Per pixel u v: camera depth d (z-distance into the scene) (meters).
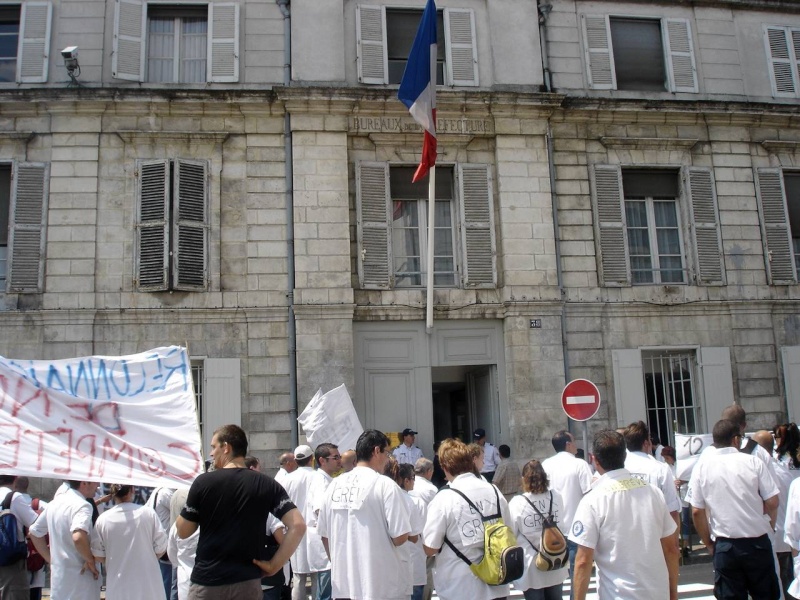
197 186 13.92
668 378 14.94
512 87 15.12
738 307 15.19
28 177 13.65
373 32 15.03
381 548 5.69
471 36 15.38
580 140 15.27
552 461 8.34
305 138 14.23
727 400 14.79
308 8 14.77
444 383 16.55
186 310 13.48
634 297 14.87
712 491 6.46
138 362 6.40
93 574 6.35
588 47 15.78
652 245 15.42
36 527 6.66
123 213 13.72
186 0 14.64
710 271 15.24
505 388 14.35
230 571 4.73
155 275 13.50
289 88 14.09
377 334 14.16
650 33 16.34
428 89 13.16
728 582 6.34
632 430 8.02
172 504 7.44
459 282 14.59
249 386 13.45
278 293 13.77
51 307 13.25
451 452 5.99
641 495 5.05
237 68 14.51
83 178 13.71
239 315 13.62
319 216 13.99
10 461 5.91
